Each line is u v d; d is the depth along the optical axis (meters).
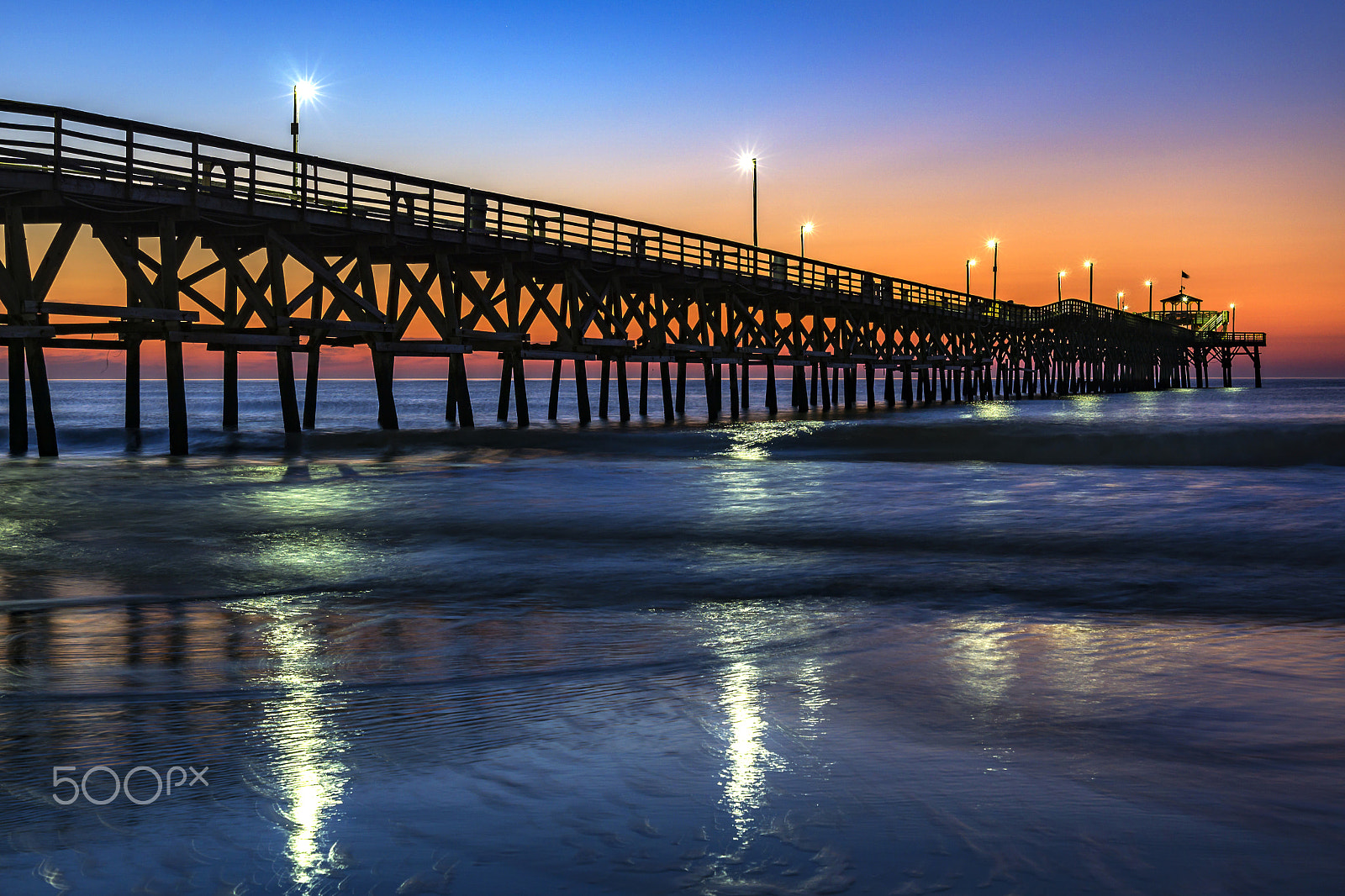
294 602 7.75
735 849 3.05
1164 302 115.44
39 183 17.39
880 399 79.12
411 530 11.67
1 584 8.54
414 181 24.58
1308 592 8.09
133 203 18.84
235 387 30.12
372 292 24.16
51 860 3.00
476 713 4.64
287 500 14.24
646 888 2.80
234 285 26.45
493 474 17.97
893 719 4.49
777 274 40.88
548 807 3.40
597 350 32.84
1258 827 3.22
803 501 14.23
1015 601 7.77
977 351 65.06
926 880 2.85
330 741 4.19
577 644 6.25
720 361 39.75
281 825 3.26
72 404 75.31
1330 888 2.81
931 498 14.45
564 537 11.15
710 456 22.44
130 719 4.55
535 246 28.45
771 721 4.46
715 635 6.50
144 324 20.17
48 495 14.66
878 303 48.94
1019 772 3.76
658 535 11.31
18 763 3.91
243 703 4.86
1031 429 29.34
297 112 26.72
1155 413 47.50
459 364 27.80
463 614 7.28
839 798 3.47
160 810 3.39
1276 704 4.75
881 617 7.14
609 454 22.97
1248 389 113.81
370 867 2.94
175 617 7.17
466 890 2.79
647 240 33.09
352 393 134.25
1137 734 4.25
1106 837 3.14
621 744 4.12
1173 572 9.00
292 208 21.52
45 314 18.69
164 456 21.48
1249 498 14.25
